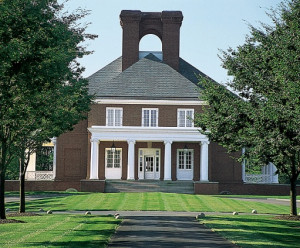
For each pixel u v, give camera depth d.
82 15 30.66
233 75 27.61
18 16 18.62
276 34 25.22
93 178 54.94
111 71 64.88
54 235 19.61
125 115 56.66
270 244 18.56
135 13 64.88
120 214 31.61
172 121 56.75
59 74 22.73
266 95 24.47
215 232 21.69
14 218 27.61
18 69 19.27
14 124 24.86
